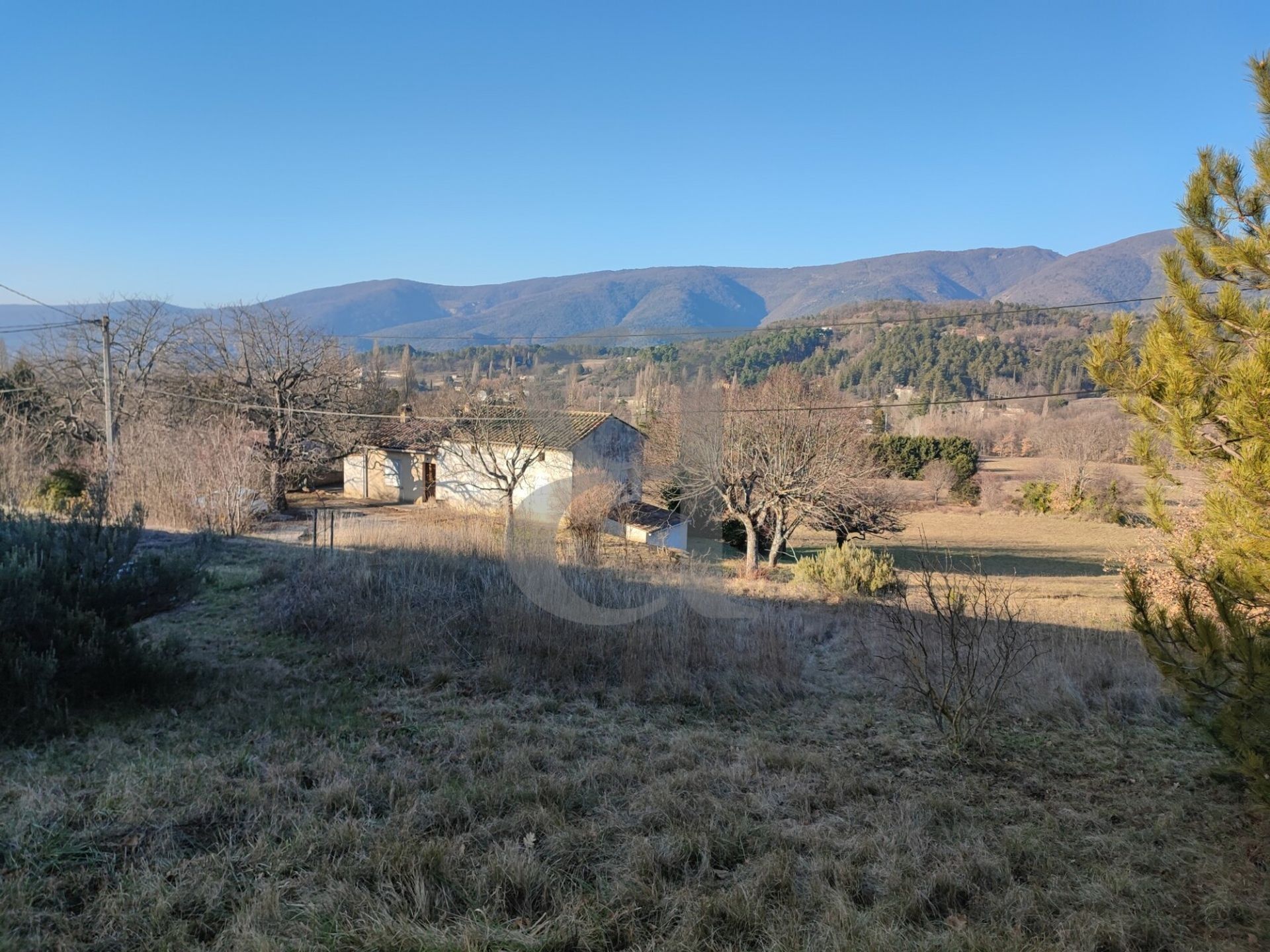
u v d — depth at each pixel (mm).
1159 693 6797
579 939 3094
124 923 3029
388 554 11766
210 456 19266
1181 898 3613
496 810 4316
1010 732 6094
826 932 3223
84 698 5715
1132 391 4812
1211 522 4250
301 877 3447
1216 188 4457
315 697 6410
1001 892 3664
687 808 4402
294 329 27812
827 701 7168
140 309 28094
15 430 22141
